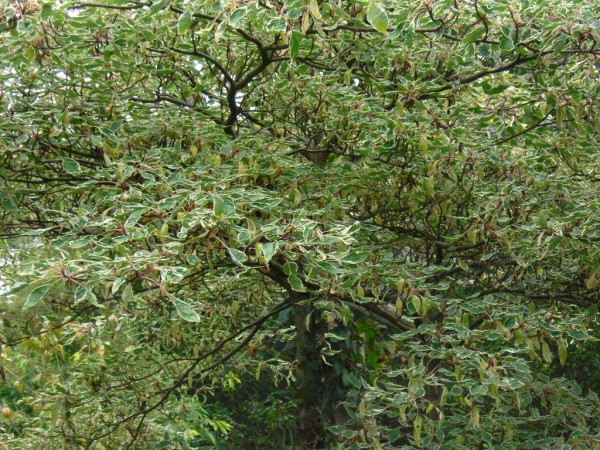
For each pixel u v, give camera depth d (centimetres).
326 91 480
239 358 694
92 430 595
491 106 554
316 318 622
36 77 469
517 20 439
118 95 486
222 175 434
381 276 468
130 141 466
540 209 483
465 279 562
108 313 356
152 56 507
